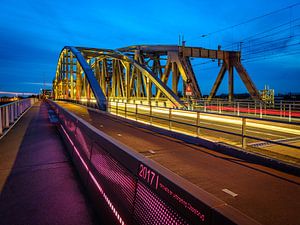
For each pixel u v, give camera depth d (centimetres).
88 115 2212
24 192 468
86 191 469
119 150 322
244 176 554
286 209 390
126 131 1253
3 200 433
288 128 1559
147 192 239
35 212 391
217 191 466
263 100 3238
